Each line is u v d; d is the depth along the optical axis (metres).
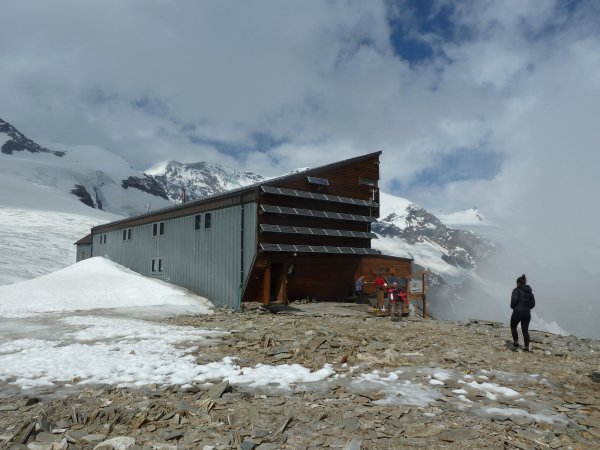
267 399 7.30
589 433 5.99
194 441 5.58
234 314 22.03
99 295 26.00
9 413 6.45
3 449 5.20
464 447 5.47
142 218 35.69
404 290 23.22
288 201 25.92
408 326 17.75
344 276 29.06
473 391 7.87
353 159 29.41
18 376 8.52
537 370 10.12
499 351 12.48
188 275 29.31
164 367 9.25
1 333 14.51
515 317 12.81
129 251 37.47
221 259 26.47
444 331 16.48
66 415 6.40
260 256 24.41
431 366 10.01
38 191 176.75
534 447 5.53
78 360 9.86
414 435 5.82
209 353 11.09
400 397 7.46
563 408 7.09
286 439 5.68
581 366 10.93
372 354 11.18
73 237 92.00
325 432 5.91
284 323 17.52
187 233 29.86
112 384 7.98
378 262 30.78
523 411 6.83
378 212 30.33
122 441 5.46
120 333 14.34
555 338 16.50
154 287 27.81
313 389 7.91
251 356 10.74
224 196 26.52
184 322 18.14
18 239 80.31
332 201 27.61
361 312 23.19
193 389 7.65
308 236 26.64
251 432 5.89
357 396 7.49
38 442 5.44
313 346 11.45
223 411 6.67
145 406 6.66
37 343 12.33
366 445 5.50
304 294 27.62
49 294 25.34
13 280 46.22
